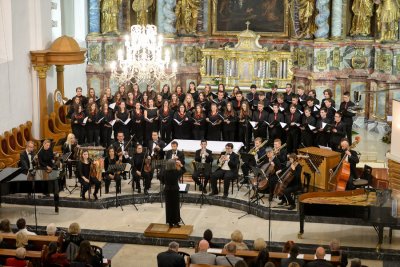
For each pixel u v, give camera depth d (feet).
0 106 81.41
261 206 71.87
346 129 87.97
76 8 107.65
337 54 108.17
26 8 87.35
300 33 110.42
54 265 49.88
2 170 70.28
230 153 75.25
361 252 61.93
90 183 73.20
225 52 109.60
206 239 55.83
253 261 50.37
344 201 63.31
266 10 110.93
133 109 88.94
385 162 85.35
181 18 111.24
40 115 90.12
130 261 61.46
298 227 68.33
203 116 86.69
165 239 65.00
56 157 75.31
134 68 98.78
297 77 110.42
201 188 75.56
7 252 50.44
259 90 107.96
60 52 88.84
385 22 102.47
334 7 107.14
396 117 70.08
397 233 66.85
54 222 68.95
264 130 87.35
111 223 69.05
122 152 75.46
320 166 73.46
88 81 110.63
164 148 78.89
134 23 112.06
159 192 76.18
